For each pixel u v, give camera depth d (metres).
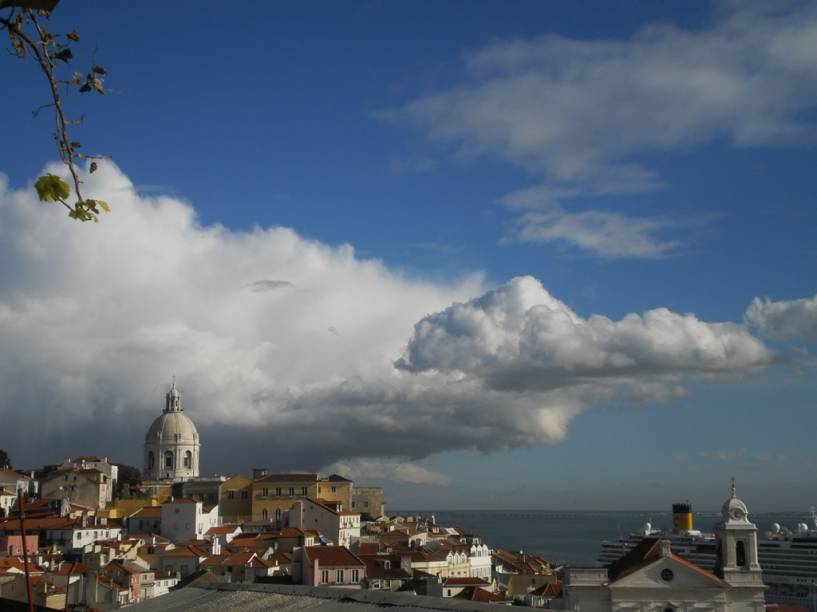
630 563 136.50
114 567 179.50
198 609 32.28
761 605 128.62
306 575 187.62
